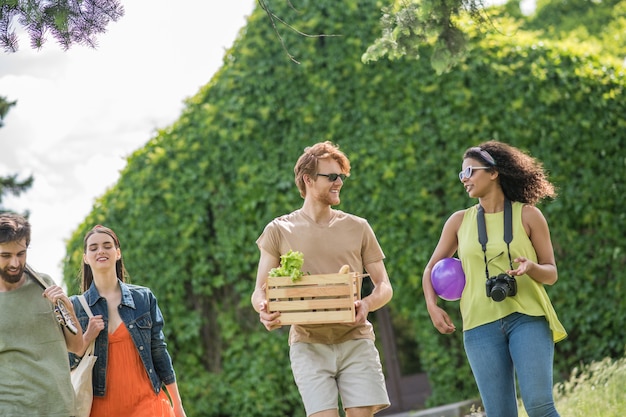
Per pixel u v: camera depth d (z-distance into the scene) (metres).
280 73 11.35
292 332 5.09
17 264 4.50
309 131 11.24
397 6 6.83
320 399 4.85
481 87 11.00
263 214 11.15
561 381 10.84
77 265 10.98
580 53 11.32
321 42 11.37
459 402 10.87
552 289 10.95
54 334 4.59
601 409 7.32
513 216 5.06
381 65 11.23
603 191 11.00
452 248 5.34
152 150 11.33
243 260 11.09
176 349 11.10
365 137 11.18
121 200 11.15
